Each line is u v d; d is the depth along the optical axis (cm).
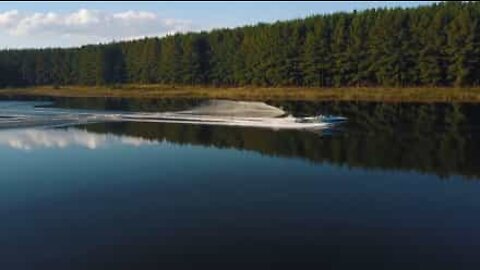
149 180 2836
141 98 10925
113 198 2470
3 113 6956
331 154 3659
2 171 3058
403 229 2042
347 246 1872
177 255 1797
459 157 3506
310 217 2186
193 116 6281
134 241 1919
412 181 2827
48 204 2370
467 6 10700
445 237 1955
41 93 14112
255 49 12606
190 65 14200
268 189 2644
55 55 18112
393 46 10469
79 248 1852
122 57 16625
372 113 6612
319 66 11425
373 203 2391
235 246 1873
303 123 5403
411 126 5259
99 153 3706
